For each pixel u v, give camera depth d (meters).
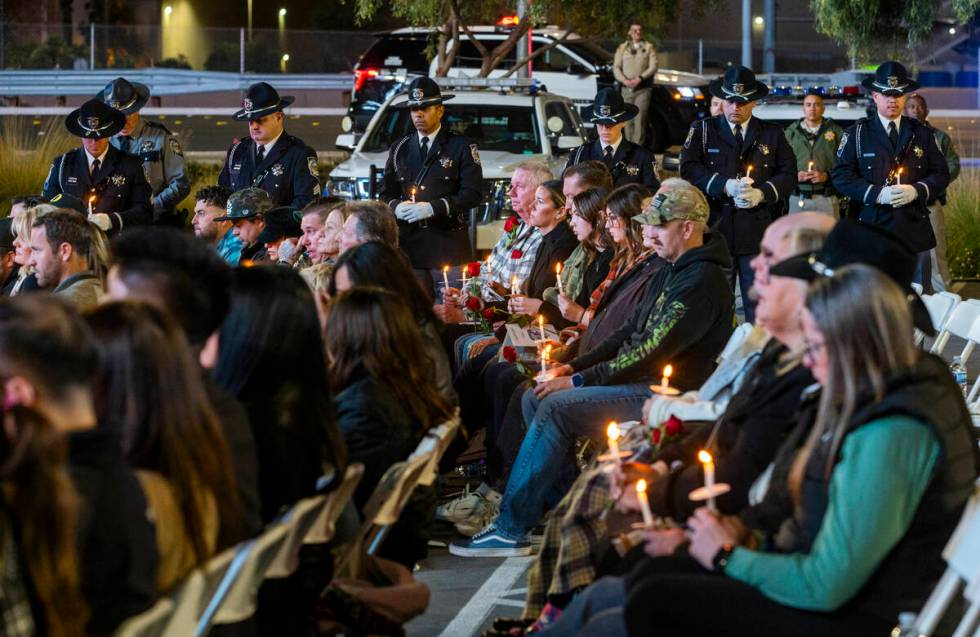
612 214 8.62
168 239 4.71
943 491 4.21
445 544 8.11
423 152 13.73
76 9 56.56
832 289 4.26
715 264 7.58
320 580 4.94
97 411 3.90
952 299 9.46
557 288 9.91
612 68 27.14
